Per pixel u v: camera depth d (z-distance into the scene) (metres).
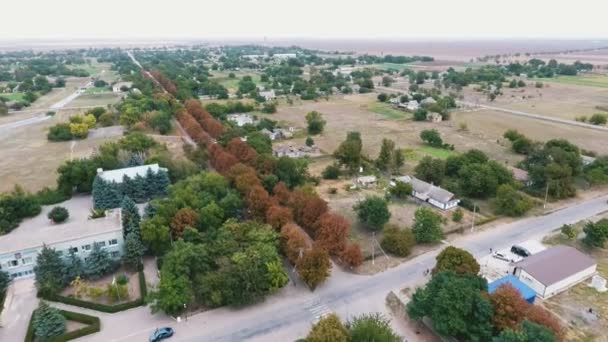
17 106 183.38
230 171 87.62
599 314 52.44
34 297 55.91
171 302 50.41
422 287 57.81
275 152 119.25
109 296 54.88
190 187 78.50
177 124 154.00
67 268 58.19
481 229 76.56
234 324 51.03
